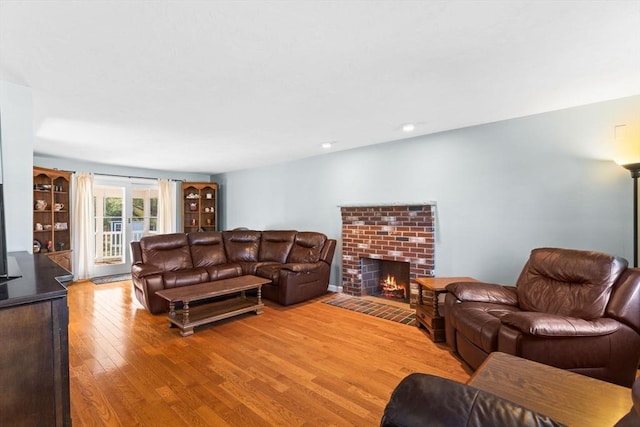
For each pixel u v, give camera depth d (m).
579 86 2.48
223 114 3.11
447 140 3.76
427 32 1.71
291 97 2.67
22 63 2.03
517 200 3.27
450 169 3.74
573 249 2.82
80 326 3.38
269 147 4.64
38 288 1.35
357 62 2.05
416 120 3.35
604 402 1.19
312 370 2.42
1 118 2.30
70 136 3.91
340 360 2.58
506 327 2.04
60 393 1.34
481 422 0.70
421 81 2.36
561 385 1.31
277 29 1.67
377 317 3.68
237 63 2.05
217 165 6.27
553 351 1.92
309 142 4.34
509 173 3.32
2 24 1.59
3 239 1.55
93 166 5.88
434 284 3.11
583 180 2.91
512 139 3.30
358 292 4.63
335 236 5.05
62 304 1.35
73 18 1.55
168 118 3.22
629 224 2.70
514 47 1.88
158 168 6.64
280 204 5.98
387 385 2.21
